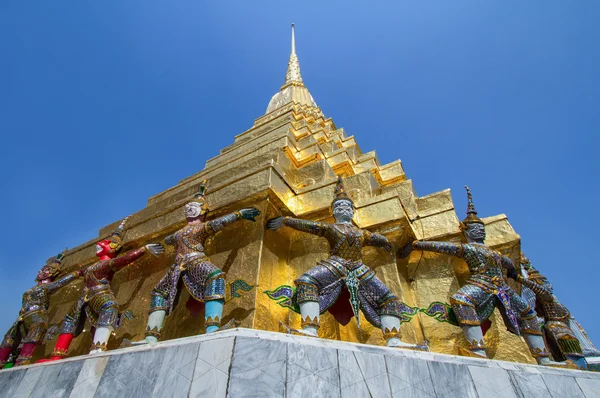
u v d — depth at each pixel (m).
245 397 2.68
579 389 3.51
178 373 3.09
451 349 5.89
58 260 8.45
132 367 3.46
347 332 5.77
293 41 26.61
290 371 2.90
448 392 3.28
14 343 7.25
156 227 7.54
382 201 7.05
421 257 7.09
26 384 4.24
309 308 4.62
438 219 7.77
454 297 5.39
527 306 5.64
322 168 8.71
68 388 3.77
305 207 6.93
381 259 6.54
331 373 3.03
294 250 6.68
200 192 6.52
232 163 10.95
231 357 2.87
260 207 6.33
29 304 7.38
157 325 5.13
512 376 3.54
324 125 15.59
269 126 14.13
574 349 6.11
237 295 5.57
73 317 6.25
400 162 11.98
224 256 6.27
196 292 5.15
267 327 5.29
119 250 7.46
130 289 7.45
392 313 4.94
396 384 3.19
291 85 20.20
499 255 5.94
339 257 5.22
